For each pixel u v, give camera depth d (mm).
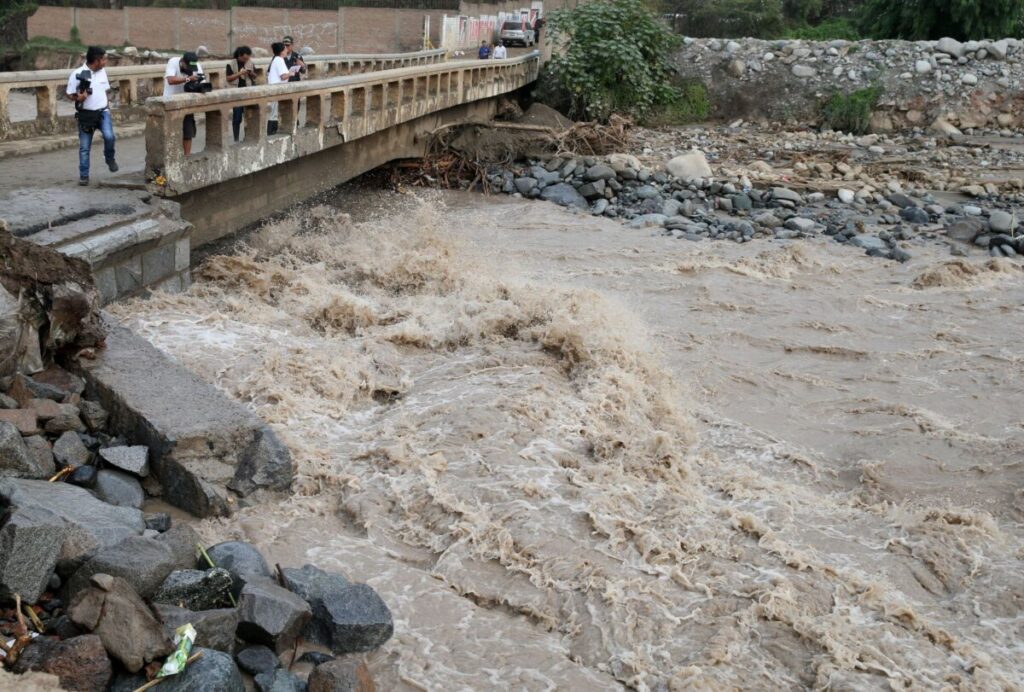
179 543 6344
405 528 7809
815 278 17250
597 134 26422
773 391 11945
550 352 11461
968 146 28578
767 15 41281
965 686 6398
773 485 9219
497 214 21531
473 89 24969
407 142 21844
